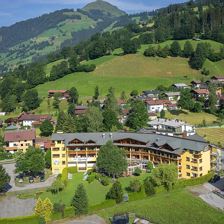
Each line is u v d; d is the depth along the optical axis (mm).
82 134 197750
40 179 183125
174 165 163375
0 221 135875
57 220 138250
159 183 158250
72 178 182125
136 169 178750
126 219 135375
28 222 136000
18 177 186875
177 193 154250
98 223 135250
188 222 134875
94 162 194625
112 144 178375
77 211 141000
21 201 159375
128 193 153625
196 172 171625
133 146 191500
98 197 157250
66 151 193125
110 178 176125
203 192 156000
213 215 138750
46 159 199250
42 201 138875
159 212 140625
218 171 177625
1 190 170500
